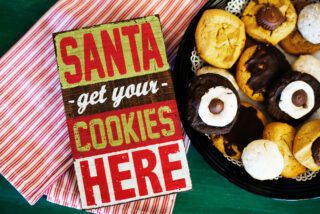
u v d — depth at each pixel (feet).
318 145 2.21
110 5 2.38
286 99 2.24
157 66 2.08
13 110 2.34
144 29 2.09
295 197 2.29
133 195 2.08
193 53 2.31
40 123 2.36
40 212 2.40
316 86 2.27
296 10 2.36
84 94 2.06
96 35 2.08
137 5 2.39
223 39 2.26
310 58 2.32
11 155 2.33
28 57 2.35
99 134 2.06
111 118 2.07
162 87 2.08
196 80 2.20
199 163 2.44
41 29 2.35
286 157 2.28
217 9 2.29
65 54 2.06
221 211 2.45
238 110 2.21
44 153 2.35
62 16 2.35
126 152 2.07
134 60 2.08
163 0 2.41
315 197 2.30
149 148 2.07
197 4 2.44
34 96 2.35
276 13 2.25
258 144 2.22
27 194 2.32
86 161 2.06
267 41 2.31
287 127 2.29
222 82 2.20
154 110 2.08
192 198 2.44
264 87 2.29
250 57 2.28
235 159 2.30
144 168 2.07
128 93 2.07
